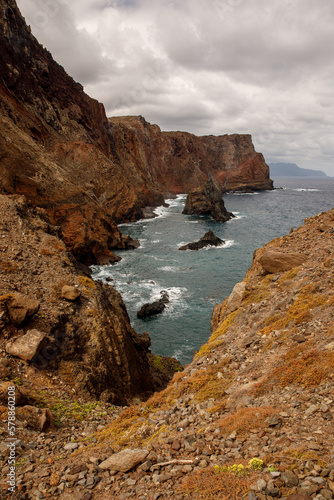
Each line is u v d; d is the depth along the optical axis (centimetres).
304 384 771
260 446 612
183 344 2898
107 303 2125
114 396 1527
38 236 2384
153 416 954
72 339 1647
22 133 5766
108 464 679
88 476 660
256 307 1413
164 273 4700
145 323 3256
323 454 520
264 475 513
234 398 879
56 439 932
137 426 928
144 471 641
